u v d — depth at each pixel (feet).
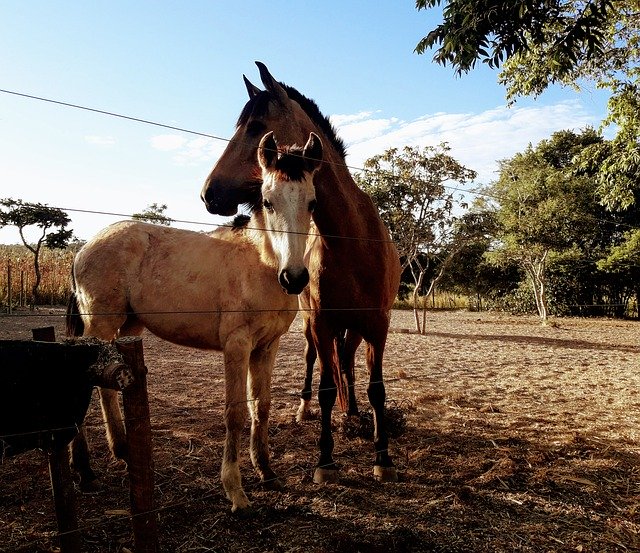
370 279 11.55
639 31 23.53
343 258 11.20
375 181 38.81
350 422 14.05
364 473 11.31
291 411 16.56
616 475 11.24
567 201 48.96
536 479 10.92
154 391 18.71
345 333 14.85
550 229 48.80
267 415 10.80
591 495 10.20
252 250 10.35
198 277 10.67
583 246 62.80
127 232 11.70
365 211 12.13
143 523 6.39
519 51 13.26
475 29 12.66
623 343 36.06
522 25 13.01
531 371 24.22
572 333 43.11
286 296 10.49
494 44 13.37
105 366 5.83
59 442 6.34
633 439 13.66
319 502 9.77
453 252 40.19
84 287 11.40
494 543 8.30
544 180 52.39
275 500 9.86
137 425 6.20
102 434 13.76
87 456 10.43
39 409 5.85
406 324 51.19
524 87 23.88
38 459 11.78
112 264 11.26
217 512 9.32
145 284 11.23
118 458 11.25
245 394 9.82
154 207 51.75
